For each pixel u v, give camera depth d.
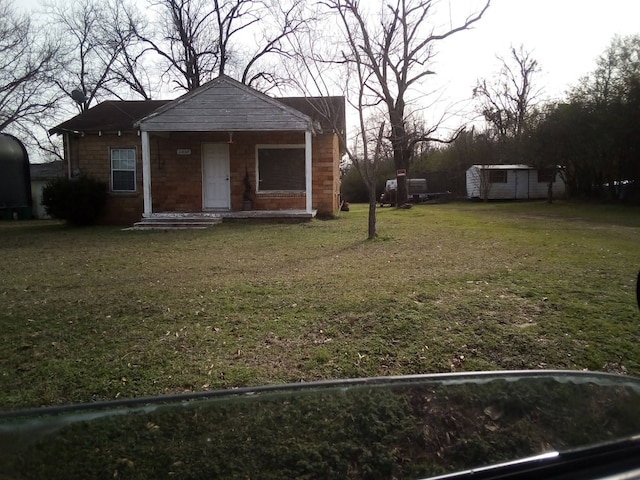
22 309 5.25
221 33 30.47
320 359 3.90
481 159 35.66
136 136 15.99
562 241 10.21
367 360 3.89
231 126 14.15
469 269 7.10
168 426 1.72
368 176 10.77
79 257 8.77
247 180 16.02
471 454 1.53
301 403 1.87
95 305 5.39
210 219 13.98
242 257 8.49
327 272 7.04
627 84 19.94
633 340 4.21
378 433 1.68
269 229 12.67
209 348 4.14
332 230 12.36
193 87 31.16
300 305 5.30
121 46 30.47
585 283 6.11
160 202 16.17
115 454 1.56
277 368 3.76
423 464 1.51
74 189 14.98
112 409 1.79
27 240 11.49
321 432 1.70
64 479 1.44
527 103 38.41
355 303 5.30
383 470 1.50
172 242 10.56
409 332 4.46
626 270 6.93
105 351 4.09
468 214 18.95
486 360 3.89
